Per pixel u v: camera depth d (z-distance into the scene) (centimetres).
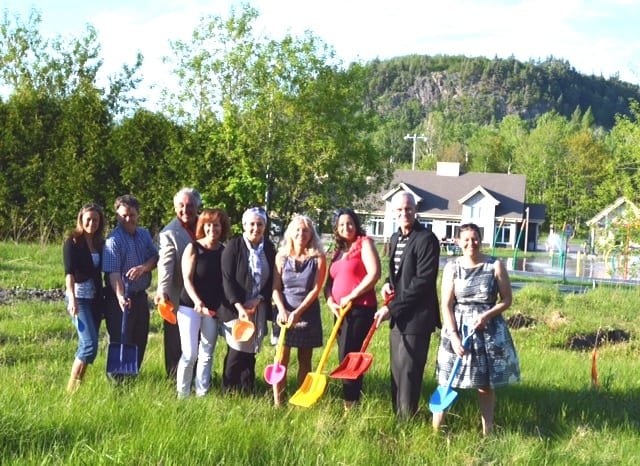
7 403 620
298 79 3059
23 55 3738
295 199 3109
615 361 1155
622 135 2477
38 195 2734
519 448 647
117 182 2728
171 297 792
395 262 732
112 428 587
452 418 742
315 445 591
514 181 6838
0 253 1972
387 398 785
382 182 3297
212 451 544
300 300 752
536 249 6700
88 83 3444
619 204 2428
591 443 691
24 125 2755
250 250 742
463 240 709
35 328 1079
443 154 10775
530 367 1013
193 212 788
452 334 697
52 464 512
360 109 3241
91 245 769
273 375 734
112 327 773
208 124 2853
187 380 746
